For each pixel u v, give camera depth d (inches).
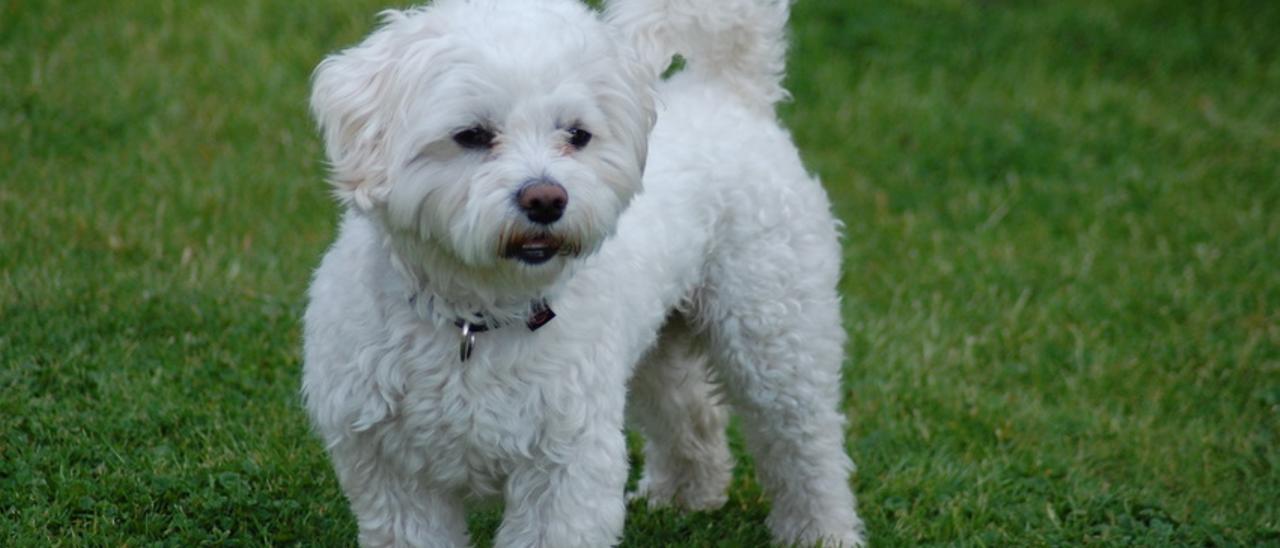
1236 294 383.2
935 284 378.9
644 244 217.0
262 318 313.6
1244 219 431.5
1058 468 293.6
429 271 190.4
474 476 202.4
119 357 289.6
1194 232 421.4
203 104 426.3
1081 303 371.9
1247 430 317.1
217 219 361.1
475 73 181.0
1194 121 508.7
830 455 258.1
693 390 271.4
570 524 198.7
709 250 235.5
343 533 241.4
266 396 285.3
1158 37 577.3
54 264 321.4
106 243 338.3
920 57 534.6
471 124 183.2
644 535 255.8
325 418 198.8
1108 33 573.9
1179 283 387.2
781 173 244.2
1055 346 349.7
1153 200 443.5
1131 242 415.2
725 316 241.9
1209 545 270.8
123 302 310.0
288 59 458.6
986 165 460.1
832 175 443.5
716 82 250.2
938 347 339.6
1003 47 552.4
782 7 255.0
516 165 181.0
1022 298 370.0
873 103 489.7
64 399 272.7
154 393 279.7
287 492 253.9
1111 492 285.1
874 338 343.6
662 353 261.9
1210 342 355.9
